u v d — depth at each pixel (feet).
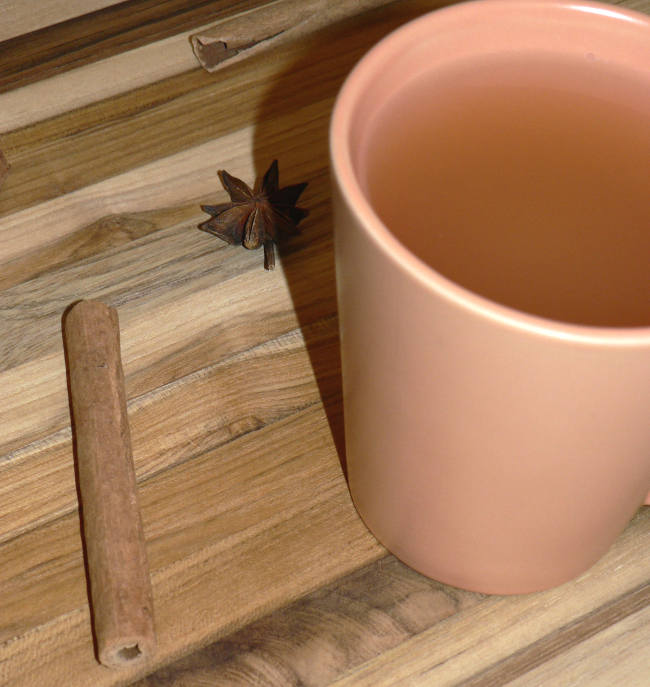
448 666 0.98
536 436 0.81
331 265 1.16
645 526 1.03
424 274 0.76
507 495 0.87
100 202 1.20
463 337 0.77
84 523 1.00
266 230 1.16
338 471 1.06
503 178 0.86
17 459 1.07
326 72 1.29
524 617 1.00
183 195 1.21
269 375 1.11
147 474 1.06
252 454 1.07
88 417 1.04
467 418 0.82
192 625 1.00
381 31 1.32
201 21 1.32
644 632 0.99
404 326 0.79
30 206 1.20
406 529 0.96
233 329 1.13
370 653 0.99
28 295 1.15
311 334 1.13
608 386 0.77
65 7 1.34
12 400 1.09
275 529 1.04
